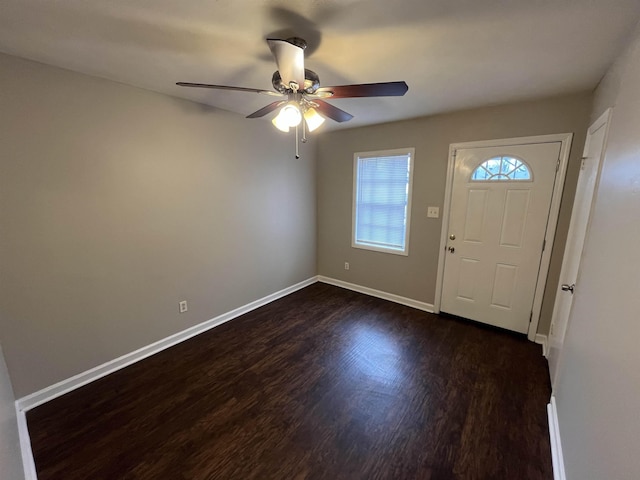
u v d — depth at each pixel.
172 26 1.39
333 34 1.45
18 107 1.72
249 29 1.41
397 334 2.88
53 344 1.99
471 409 1.90
